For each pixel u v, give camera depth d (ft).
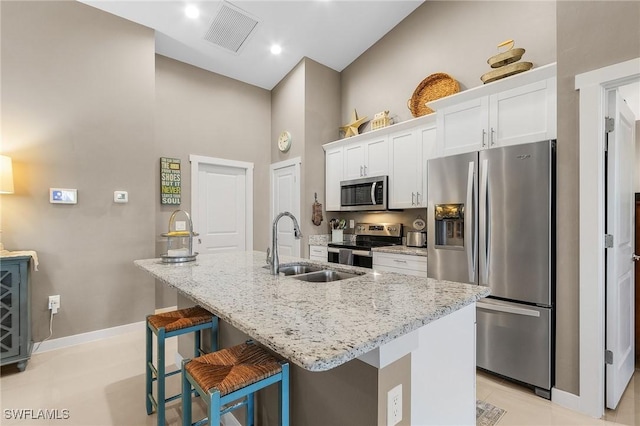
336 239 13.85
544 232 6.51
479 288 4.57
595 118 5.88
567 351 6.23
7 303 7.54
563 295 6.30
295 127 14.20
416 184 10.91
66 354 8.66
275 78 14.97
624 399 6.48
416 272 9.62
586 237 5.98
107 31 10.05
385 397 3.18
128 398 6.56
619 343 6.39
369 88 13.71
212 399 3.42
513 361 6.93
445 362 4.13
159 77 12.53
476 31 10.10
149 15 10.39
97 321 9.76
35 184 8.84
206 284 4.91
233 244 14.58
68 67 9.36
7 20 8.54
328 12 11.37
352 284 4.85
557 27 6.43
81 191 9.53
